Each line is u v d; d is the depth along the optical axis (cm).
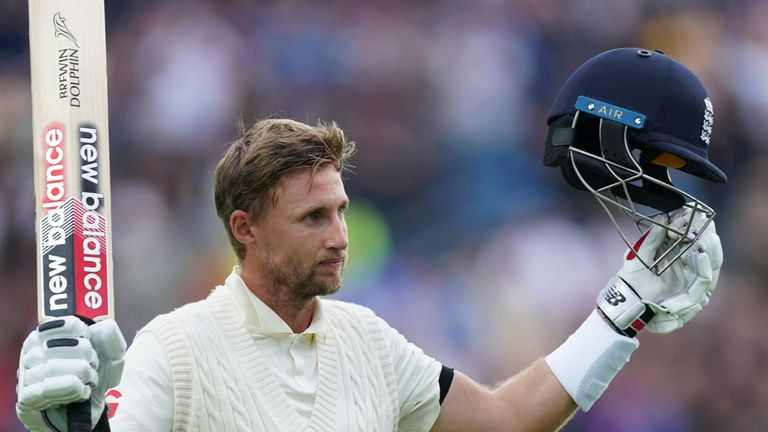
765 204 3656
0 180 3278
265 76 3538
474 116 3606
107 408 940
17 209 3241
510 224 3434
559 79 3769
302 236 998
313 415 1006
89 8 1004
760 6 3938
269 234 1005
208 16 3553
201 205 3300
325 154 1005
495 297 3222
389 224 3416
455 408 1103
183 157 3356
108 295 974
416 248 3388
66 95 986
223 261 3153
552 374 1132
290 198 996
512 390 1130
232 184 1016
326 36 3606
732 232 3594
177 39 3494
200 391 980
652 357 3186
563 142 1120
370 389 1045
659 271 1126
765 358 3312
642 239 1136
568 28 3806
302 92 3553
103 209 988
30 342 877
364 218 3391
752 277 3516
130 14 3547
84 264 964
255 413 985
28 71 3550
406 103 3581
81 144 984
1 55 3566
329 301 1088
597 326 1139
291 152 994
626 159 1093
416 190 3488
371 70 3594
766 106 3828
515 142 3625
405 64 3609
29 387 859
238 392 987
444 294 3238
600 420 3084
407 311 3192
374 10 3669
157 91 3438
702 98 1111
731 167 3747
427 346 3142
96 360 880
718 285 3434
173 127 3391
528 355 3141
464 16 3709
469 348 3147
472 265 3316
